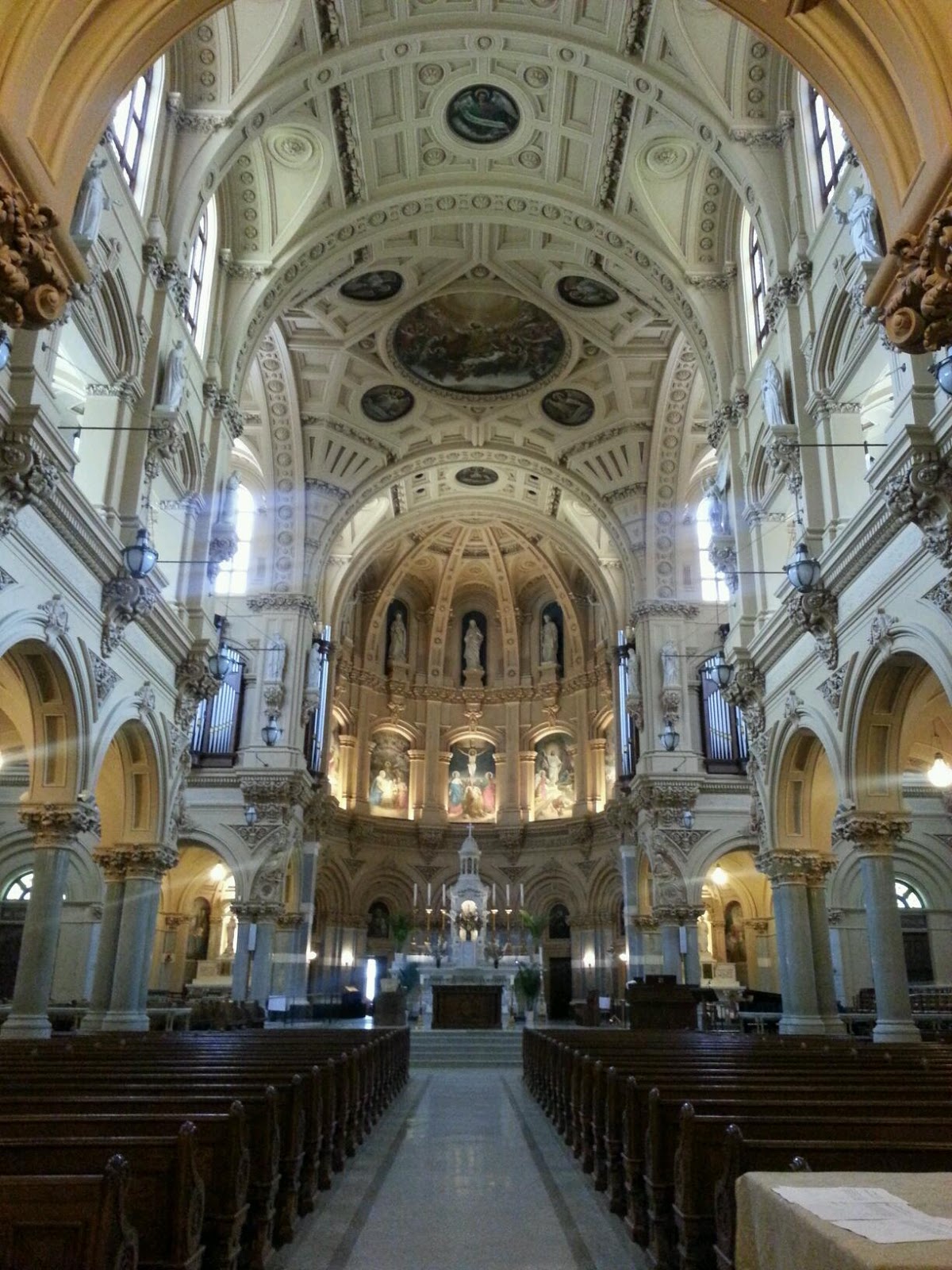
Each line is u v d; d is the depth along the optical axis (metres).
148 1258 4.30
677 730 29.36
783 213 17.83
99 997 16.83
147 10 8.34
